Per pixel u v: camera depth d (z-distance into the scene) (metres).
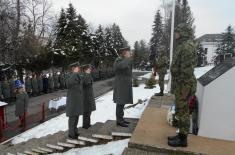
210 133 5.43
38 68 29.22
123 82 6.56
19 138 10.34
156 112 7.57
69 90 6.86
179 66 4.79
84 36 39.69
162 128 5.95
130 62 6.55
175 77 4.88
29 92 22.27
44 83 24.22
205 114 5.43
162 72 11.06
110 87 29.44
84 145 6.68
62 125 11.53
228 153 4.64
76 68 6.97
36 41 27.56
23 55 25.89
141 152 4.83
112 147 6.01
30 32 27.25
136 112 10.09
